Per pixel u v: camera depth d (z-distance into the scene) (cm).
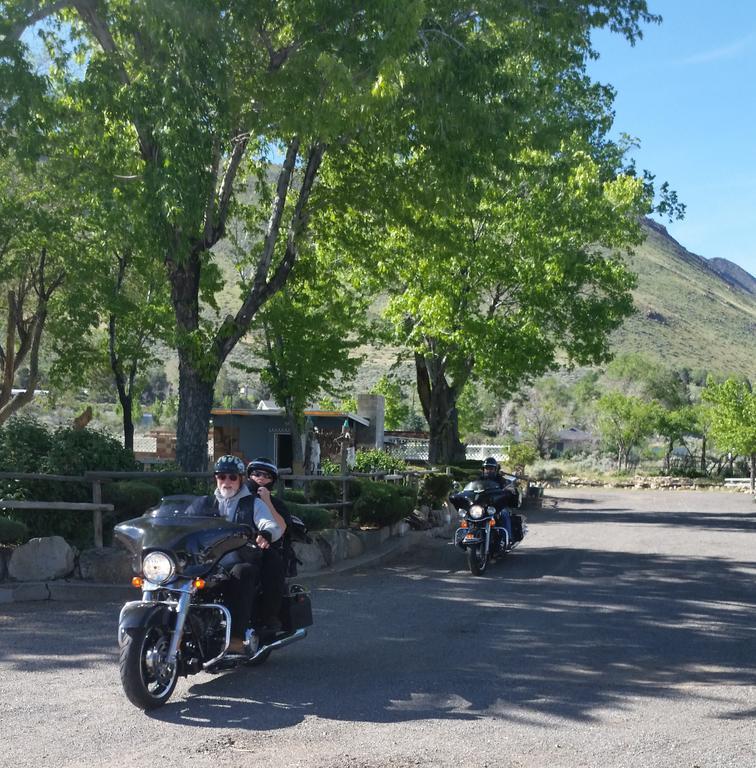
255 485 717
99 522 1122
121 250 2458
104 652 774
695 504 3997
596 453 8738
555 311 3075
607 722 608
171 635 632
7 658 749
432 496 2130
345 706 632
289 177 1744
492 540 1430
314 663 762
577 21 1592
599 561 1594
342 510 1630
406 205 1778
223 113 1422
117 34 1510
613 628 956
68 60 1678
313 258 1952
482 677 726
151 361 2748
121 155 1595
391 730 580
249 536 684
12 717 596
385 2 1391
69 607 979
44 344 3391
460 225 2133
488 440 8644
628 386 9506
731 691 702
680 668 780
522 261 2956
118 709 615
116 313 2538
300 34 1505
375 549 1552
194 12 1348
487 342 2964
